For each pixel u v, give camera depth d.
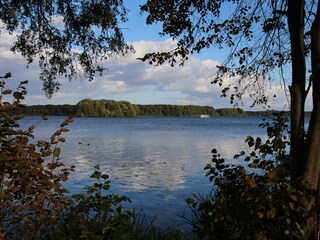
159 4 5.83
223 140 40.19
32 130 4.07
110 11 7.89
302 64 5.12
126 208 9.75
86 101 126.88
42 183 3.93
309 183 4.50
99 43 8.41
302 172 4.82
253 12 6.57
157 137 45.53
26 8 6.76
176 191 12.20
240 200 4.03
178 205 10.07
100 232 4.55
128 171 17.09
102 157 23.33
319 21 4.95
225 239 4.30
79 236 4.37
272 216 3.90
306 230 4.26
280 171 4.32
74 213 4.66
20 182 3.83
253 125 94.31
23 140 4.00
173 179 14.76
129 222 6.04
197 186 13.16
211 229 4.41
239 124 102.88
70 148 29.98
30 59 8.38
